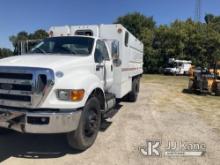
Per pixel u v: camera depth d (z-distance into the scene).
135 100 11.88
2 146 5.70
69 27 8.43
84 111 5.28
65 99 4.86
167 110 10.16
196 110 10.37
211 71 18.09
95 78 5.85
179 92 16.56
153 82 24.55
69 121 4.84
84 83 5.21
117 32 8.20
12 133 6.53
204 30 43.69
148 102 11.96
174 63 42.50
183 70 41.97
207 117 9.10
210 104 12.06
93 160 5.09
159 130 7.25
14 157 5.14
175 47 43.91
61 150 5.55
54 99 4.79
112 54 7.66
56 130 4.75
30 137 6.29
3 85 4.82
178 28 44.16
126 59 9.03
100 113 6.02
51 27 8.57
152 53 44.69
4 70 4.80
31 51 6.57
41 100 4.66
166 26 45.16
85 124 5.39
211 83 15.41
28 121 4.67
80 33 8.38
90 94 5.48
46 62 5.09
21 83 4.70
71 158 5.16
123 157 5.29
